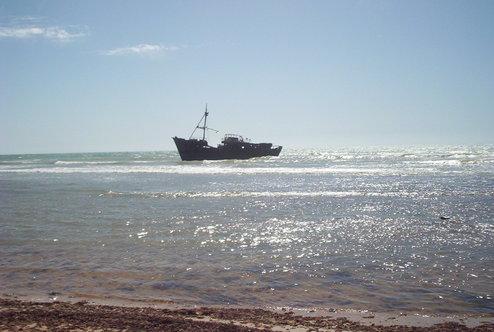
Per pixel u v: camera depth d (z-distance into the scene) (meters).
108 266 14.09
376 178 48.22
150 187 41.44
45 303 10.61
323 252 15.92
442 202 29.11
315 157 114.19
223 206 28.23
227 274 13.24
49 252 15.97
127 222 22.28
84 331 8.59
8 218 23.70
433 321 9.56
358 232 19.61
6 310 9.91
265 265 14.23
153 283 12.43
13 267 14.02
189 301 11.05
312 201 30.48
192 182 46.31
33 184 45.47
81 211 26.12
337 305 10.70
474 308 10.38
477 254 15.41
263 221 22.56
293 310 10.37
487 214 24.02
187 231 19.89
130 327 8.78
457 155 113.19
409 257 15.13
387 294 11.45
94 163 99.12
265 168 67.94
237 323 9.31
